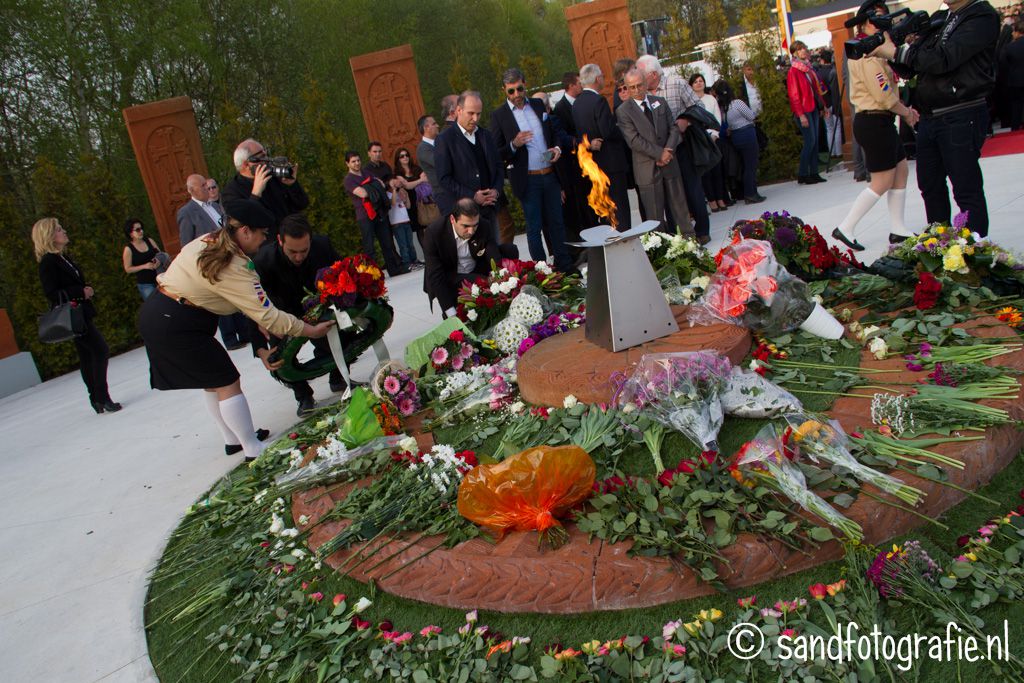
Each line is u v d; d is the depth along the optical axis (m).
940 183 5.56
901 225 6.34
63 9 15.44
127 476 5.38
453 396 4.51
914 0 24.95
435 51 25.23
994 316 3.82
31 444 7.01
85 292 7.23
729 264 4.11
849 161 12.12
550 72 32.94
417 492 3.42
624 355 4.01
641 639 2.44
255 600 3.27
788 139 12.73
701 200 8.72
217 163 16.97
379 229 11.80
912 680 2.12
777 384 3.68
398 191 11.98
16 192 14.51
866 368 3.62
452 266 5.96
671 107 8.59
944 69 5.06
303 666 2.75
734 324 4.09
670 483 2.89
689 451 3.30
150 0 16.84
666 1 41.75
